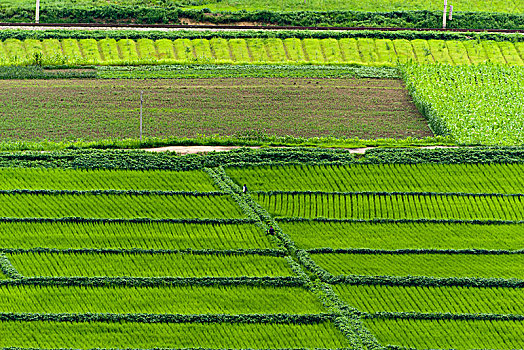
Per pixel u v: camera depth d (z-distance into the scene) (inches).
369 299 3651.6
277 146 4815.5
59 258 3850.9
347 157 4633.4
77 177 4407.0
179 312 3558.1
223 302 3627.0
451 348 3390.7
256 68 6023.6
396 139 4953.3
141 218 4119.1
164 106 5310.0
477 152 4699.8
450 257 3937.0
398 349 3371.1
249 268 3831.2
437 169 4564.5
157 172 4473.4
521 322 3548.2
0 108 5172.2
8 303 3572.8
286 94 5561.0
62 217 4099.4
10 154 4547.2
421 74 5856.3
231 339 3420.3
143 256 3882.9
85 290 3661.4
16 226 4042.8
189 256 3892.7
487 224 4178.2
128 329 3454.7
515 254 3969.0
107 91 5511.8
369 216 4212.6
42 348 3341.5
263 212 4200.3
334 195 4352.9
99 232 4025.6
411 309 3595.0
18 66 5816.9
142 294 3654.0
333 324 3518.7
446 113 5211.6
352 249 3954.2
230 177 4471.0
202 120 5128.0
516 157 4680.1
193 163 4544.8
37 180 4372.5
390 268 3848.4
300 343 3417.8
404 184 4443.9
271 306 3614.7
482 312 3595.0
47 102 5290.4
